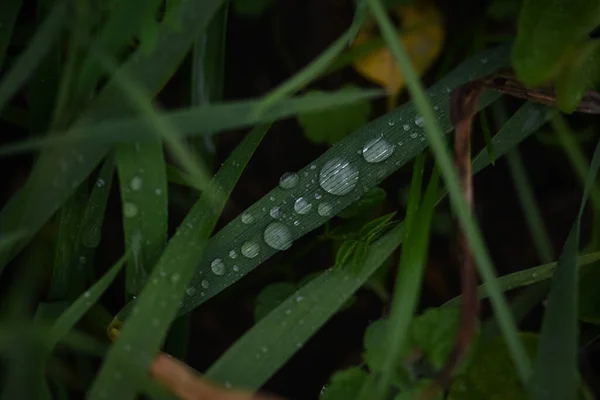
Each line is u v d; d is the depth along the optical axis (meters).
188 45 0.16
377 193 0.18
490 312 0.20
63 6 0.16
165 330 0.16
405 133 0.17
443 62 0.20
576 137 0.20
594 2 0.16
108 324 0.17
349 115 0.20
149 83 0.16
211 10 0.16
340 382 0.16
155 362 0.16
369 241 0.17
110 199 0.20
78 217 0.17
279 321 0.16
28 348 0.16
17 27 0.18
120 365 0.16
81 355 0.18
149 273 0.17
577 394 0.16
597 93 0.17
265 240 0.17
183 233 0.17
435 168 0.17
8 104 0.18
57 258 0.17
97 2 0.16
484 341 0.17
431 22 0.20
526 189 0.19
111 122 0.16
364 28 0.20
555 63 0.16
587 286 0.17
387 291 0.20
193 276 0.17
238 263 0.17
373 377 0.16
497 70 0.17
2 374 0.17
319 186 0.17
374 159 0.17
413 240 0.16
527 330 0.20
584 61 0.17
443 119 0.17
